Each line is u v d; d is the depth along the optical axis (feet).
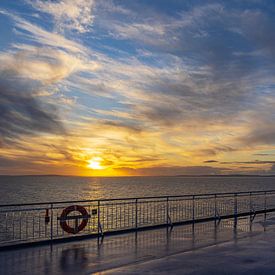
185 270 29.01
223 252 35.78
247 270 29.25
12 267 29.30
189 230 49.24
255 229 50.65
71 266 29.84
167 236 44.50
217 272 28.58
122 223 65.26
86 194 308.60
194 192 330.95
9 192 329.52
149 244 39.45
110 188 458.91
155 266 30.14
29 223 82.43
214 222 57.31
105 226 55.36
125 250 36.27
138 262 31.48
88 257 33.12
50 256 33.32
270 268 29.94
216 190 378.94
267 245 39.40
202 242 40.88
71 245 38.42
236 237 44.21
